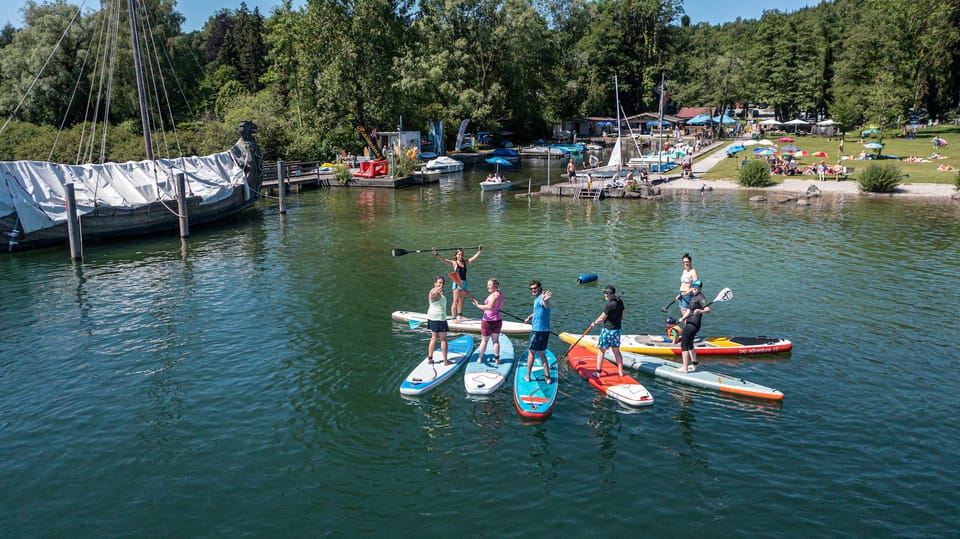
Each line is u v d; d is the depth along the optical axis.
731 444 10.38
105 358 14.47
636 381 12.58
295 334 15.85
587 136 109.38
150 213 29.28
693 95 105.31
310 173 53.31
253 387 12.81
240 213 36.81
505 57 80.69
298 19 61.44
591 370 13.18
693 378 12.66
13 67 62.38
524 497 8.98
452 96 72.06
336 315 17.31
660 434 10.73
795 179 46.44
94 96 63.47
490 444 10.47
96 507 8.91
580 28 106.88
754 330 15.70
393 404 11.99
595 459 9.96
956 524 8.25
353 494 9.13
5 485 9.48
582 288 19.62
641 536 8.09
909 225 29.53
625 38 117.81
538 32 81.50
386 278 21.20
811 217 32.28
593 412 11.57
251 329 16.28
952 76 75.56
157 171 32.09
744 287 19.50
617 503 8.80
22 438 10.91
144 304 18.56
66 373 13.66
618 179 45.38
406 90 63.53
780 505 8.72
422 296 19.03
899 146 64.75
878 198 38.41
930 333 15.34
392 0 65.88
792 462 9.80
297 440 10.69
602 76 115.75
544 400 11.72
